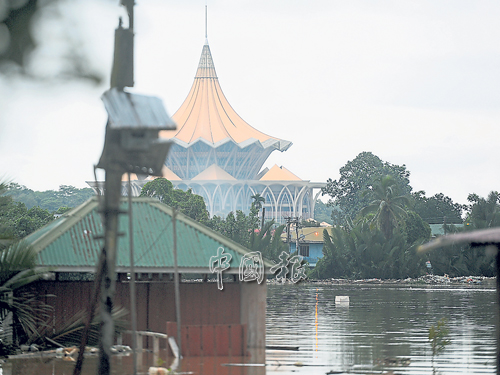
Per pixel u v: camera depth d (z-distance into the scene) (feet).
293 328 266.57
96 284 126.21
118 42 122.62
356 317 319.47
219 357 172.45
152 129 115.55
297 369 161.79
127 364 160.97
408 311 356.38
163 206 187.11
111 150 118.73
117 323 165.89
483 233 89.15
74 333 168.04
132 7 123.54
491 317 319.88
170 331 172.65
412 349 204.13
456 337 239.09
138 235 178.19
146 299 183.32
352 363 174.50
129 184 125.29
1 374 148.87
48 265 166.50
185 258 174.70
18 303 159.12
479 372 162.81
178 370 153.48
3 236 163.53
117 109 116.88
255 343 179.93
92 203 183.32
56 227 174.81
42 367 156.15
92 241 173.88
